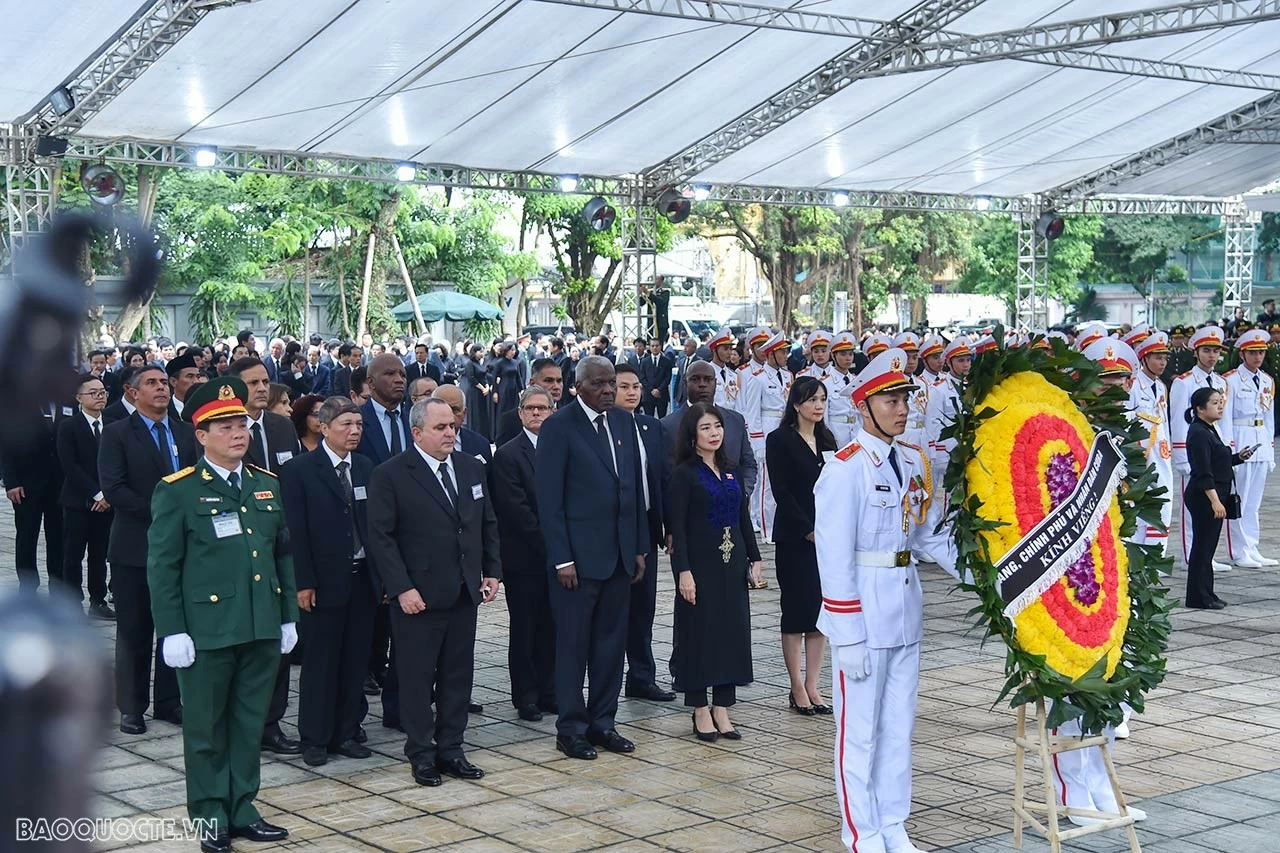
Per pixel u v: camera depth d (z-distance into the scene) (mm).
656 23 16953
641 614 8250
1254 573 12484
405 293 39406
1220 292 55156
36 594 713
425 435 6598
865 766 5398
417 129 19266
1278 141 25500
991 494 5328
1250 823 5828
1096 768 5953
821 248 44875
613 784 6504
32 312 709
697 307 57688
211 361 17281
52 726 672
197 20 14797
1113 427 5695
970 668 8844
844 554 5371
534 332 41625
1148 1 18719
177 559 5609
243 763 5695
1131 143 25406
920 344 14828
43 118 16969
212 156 18859
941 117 22219
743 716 7793
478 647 9695
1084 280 55531
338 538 6824
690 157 22594
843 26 18688
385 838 5727
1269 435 12758
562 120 19812
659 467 8078
